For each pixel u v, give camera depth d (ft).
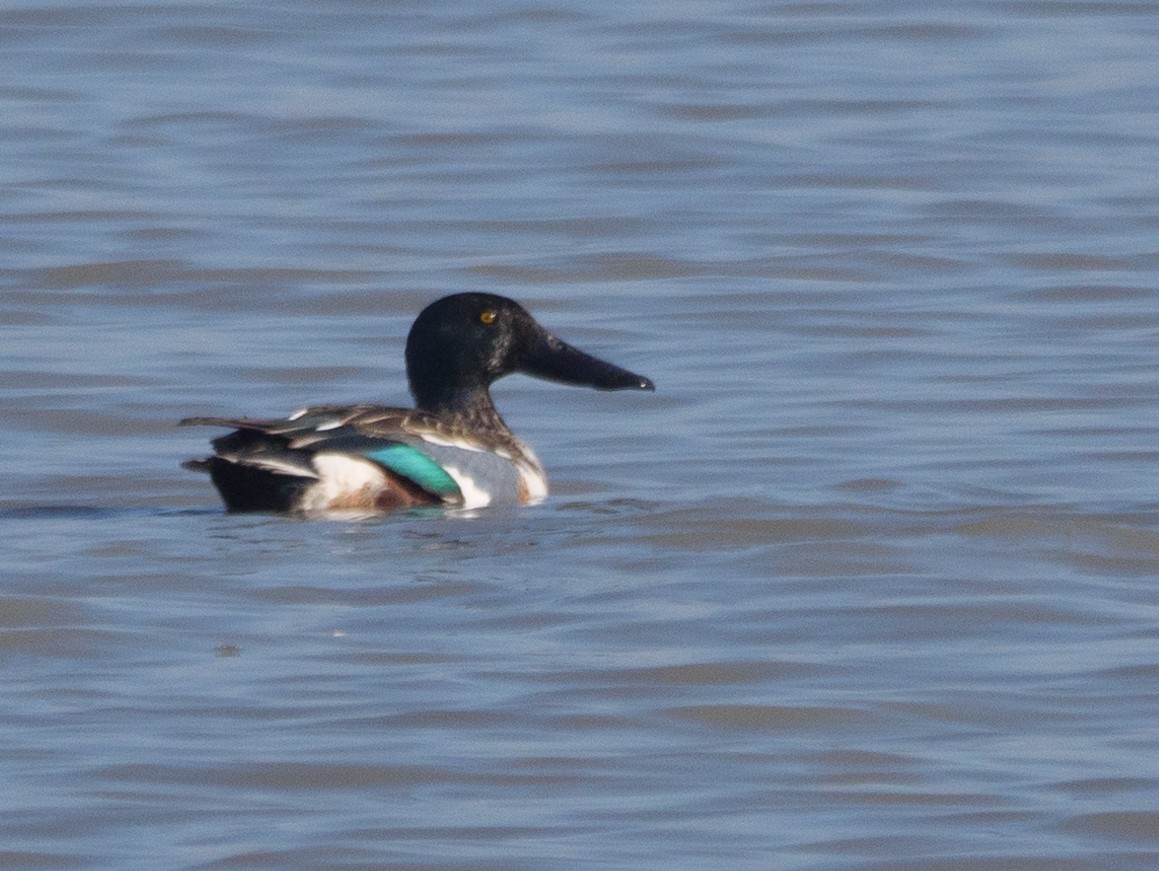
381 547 43.52
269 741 32.48
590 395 59.11
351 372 61.52
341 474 46.32
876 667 35.81
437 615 38.70
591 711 33.81
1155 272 71.10
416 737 32.65
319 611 39.04
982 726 33.19
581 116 91.50
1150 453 52.11
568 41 103.71
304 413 47.96
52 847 28.86
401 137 88.43
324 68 98.63
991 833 29.43
